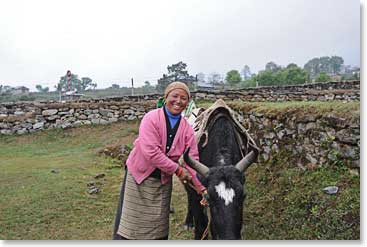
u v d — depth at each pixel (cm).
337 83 1611
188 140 340
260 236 470
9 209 605
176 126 328
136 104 1400
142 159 325
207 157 434
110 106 1380
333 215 434
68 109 1346
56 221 566
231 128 450
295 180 562
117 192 695
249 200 581
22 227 543
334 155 512
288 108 653
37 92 2481
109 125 1345
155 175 330
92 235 520
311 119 569
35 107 1346
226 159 394
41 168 870
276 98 1391
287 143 639
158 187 330
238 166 347
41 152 1102
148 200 329
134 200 329
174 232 532
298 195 517
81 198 659
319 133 550
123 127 1312
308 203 486
